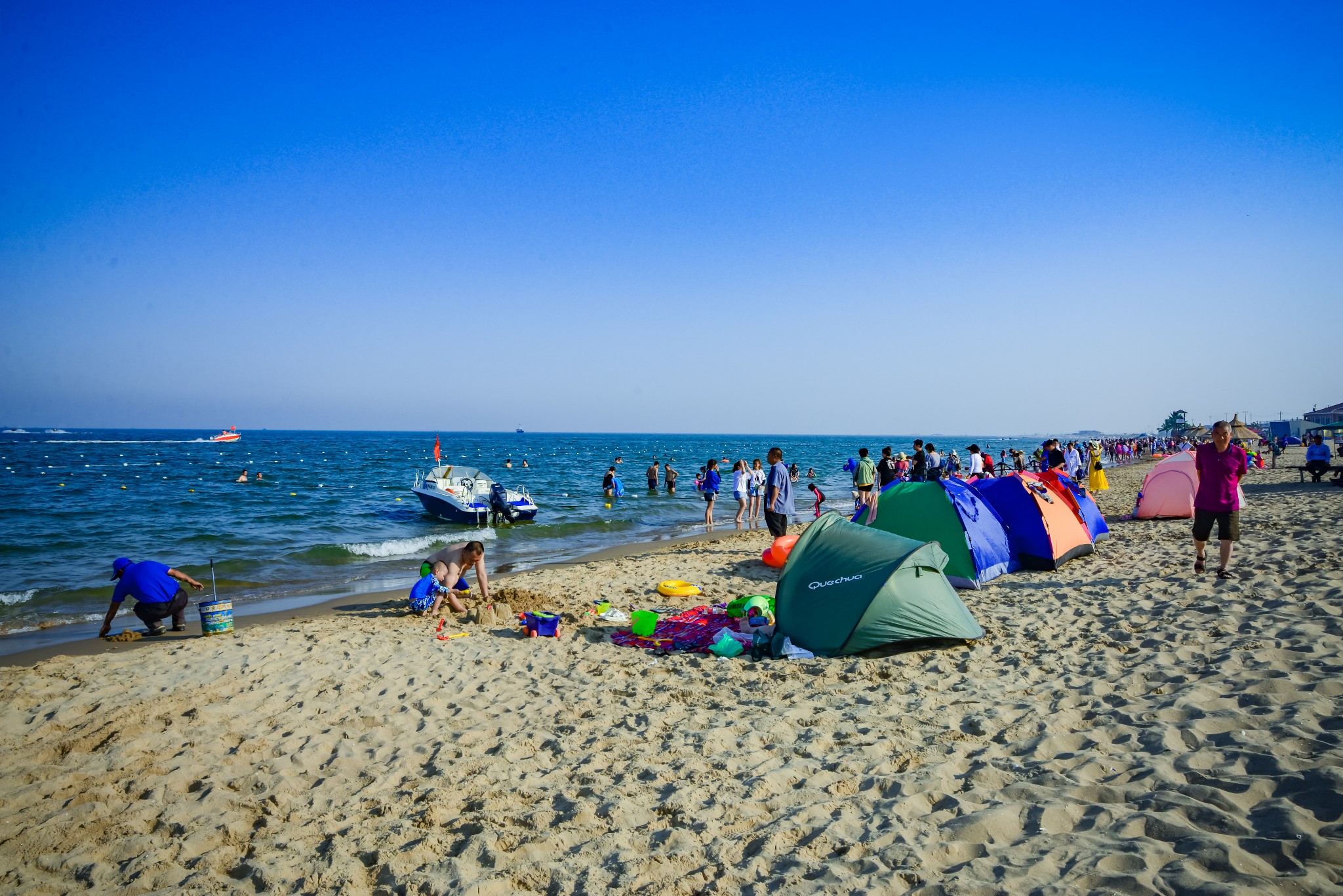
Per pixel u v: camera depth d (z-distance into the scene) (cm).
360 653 768
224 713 589
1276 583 802
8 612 1081
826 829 354
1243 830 314
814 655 696
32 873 359
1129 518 1627
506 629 880
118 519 2148
